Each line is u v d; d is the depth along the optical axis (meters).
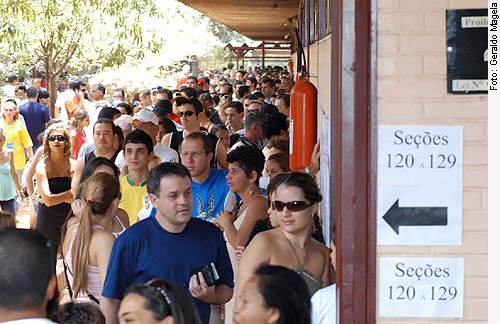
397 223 4.34
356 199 4.34
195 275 5.09
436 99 4.31
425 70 4.31
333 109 5.54
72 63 21.27
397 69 4.31
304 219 4.75
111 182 5.65
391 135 4.33
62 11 16.94
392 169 4.33
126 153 7.35
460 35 4.28
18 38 16.44
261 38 35.47
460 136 4.32
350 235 4.35
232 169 6.39
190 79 21.14
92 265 5.53
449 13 4.28
